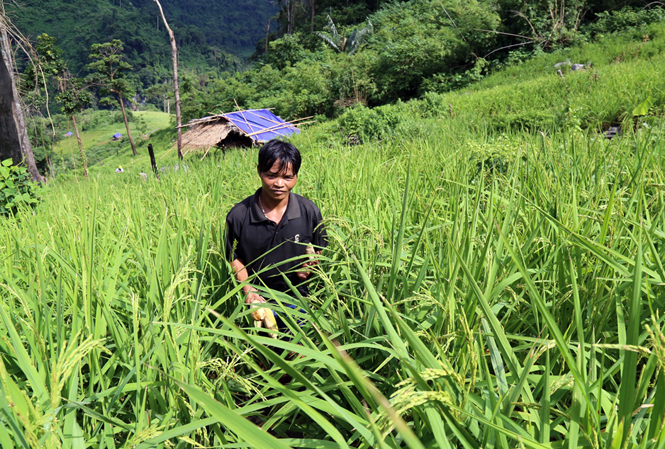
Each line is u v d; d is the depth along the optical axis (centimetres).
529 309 184
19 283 235
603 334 166
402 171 452
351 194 356
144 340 163
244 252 261
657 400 98
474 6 2731
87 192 652
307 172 544
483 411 124
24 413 113
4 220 416
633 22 2266
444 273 186
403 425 56
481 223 240
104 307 166
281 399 143
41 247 239
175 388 147
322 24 6156
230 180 567
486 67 2608
